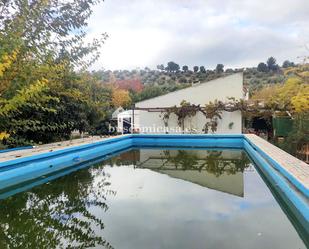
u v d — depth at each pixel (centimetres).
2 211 523
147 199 583
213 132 1928
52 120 1198
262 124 2067
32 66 720
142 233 404
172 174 878
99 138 1524
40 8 706
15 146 1066
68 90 1095
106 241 379
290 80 1683
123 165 1052
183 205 541
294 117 1426
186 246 362
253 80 4656
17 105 671
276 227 427
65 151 1016
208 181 771
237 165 1052
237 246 361
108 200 579
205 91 2044
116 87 4206
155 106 2084
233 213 493
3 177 702
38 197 618
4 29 682
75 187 702
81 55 883
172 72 6072
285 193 561
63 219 470
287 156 820
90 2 810
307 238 387
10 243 383
